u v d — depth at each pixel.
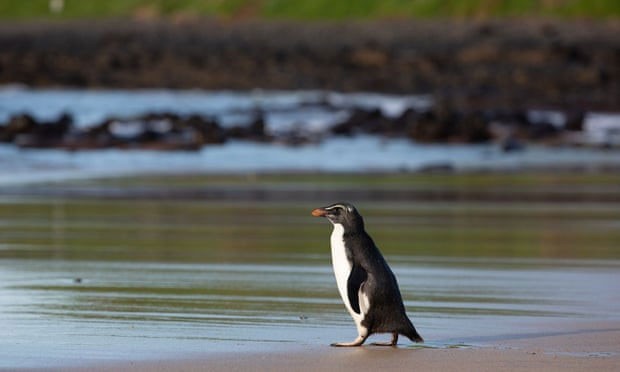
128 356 24.94
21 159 89.81
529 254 43.81
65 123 112.62
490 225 53.31
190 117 121.88
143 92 185.62
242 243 46.62
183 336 27.59
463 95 172.38
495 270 39.69
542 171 85.00
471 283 36.75
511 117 132.25
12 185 70.75
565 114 152.38
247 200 63.84
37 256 42.38
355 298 26.25
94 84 192.88
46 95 170.88
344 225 26.77
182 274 38.31
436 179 77.81
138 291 34.62
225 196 65.88
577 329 29.03
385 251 44.44
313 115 144.88
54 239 47.34
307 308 31.98
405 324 26.30
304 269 39.66
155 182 73.94
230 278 37.50
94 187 70.25
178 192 67.94
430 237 48.84
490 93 175.00
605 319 30.58
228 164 89.38
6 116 140.38
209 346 26.31
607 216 57.25
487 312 31.62
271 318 30.36
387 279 26.38
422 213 58.06
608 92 176.12
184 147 100.12
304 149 104.81
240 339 27.31
